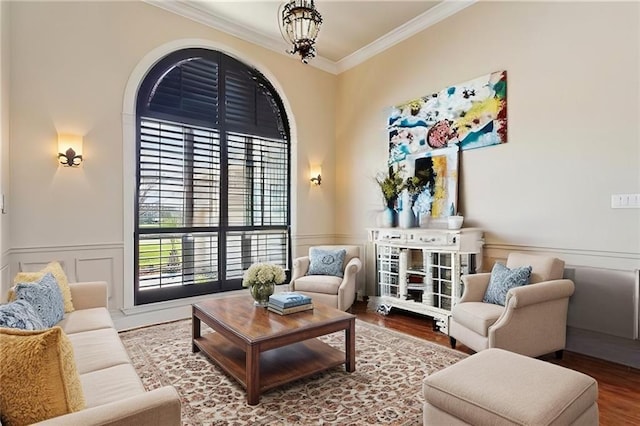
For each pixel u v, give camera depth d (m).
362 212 5.16
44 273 2.48
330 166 5.56
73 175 3.42
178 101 4.18
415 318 4.03
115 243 3.65
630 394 2.32
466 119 3.82
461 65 3.88
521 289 2.52
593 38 2.92
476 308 2.79
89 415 1.06
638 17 2.69
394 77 4.67
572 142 3.04
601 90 2.87
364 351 3.00
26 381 1.07
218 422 1.97
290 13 2.58
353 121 5.31
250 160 4.84
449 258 3.62
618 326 2.79
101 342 2.06
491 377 1.53
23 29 3.17
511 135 3.45
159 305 3.99
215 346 2.81
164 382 2.43
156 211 4.01
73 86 3.42
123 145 3.70
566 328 2.99
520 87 3.38
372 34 4.62
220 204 4.52
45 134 3.28
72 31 3.42
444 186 3.99
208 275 4.42
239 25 4.46
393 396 2.25
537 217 3.26
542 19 3.22
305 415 2.04
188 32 4.16
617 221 2.79
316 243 5.38
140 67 3.81
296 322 2.46
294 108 5.13
